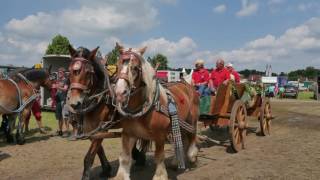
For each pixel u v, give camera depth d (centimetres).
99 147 666
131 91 547
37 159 867
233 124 922
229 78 1035
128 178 590
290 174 729
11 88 1002
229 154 922
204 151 955
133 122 577
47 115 1788
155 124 584
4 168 784
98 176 708
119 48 559
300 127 1488
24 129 1252
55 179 698
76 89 562
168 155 904
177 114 620
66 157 888
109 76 639
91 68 580
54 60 2075
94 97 593
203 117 930
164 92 618
